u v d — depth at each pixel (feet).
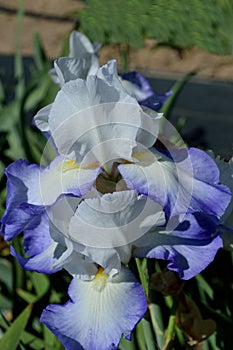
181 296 1.82
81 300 1.57
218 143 3.48
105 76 1.50
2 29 5.71
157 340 1.82
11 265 2.27
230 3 2.81
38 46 2.77
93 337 1.51
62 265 1.55
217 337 2.05
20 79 2.74
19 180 1.63
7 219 1.57
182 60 4.65
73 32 1.94
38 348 1.99
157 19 2.76
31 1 6.14
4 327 2.08
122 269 1.58
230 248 1.66
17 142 2.54
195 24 2.83
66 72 1.59
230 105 3.82
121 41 2.72
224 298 2.21
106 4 2.75
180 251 1.51
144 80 2.24
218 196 1.50
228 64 4.50
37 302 2.13
